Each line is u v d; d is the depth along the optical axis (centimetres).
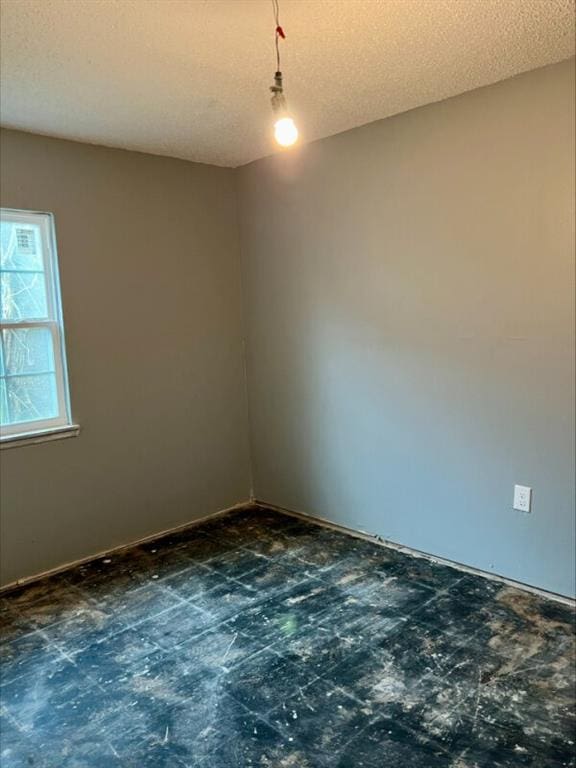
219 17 181
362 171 303
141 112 263
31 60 207
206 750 173
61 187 298
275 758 169
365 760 167
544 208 239
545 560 257
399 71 229
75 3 170
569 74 225
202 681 206
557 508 250
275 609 255
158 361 346
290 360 362
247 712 189
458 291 272
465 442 279
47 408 304
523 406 256
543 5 180
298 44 201
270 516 375
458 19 188
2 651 230
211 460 379
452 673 204
